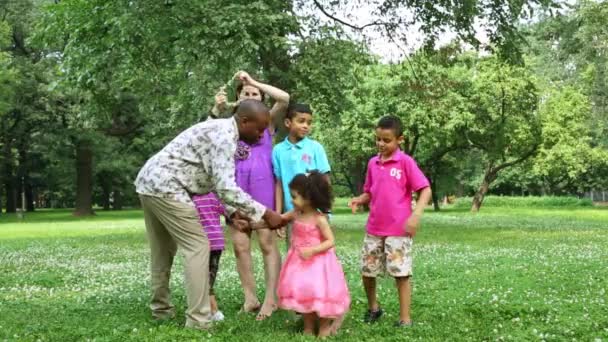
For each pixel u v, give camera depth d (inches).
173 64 727.1
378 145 225.0
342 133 1384.1
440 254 483.2
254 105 214.8
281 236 248.1
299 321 226.1
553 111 1526.8
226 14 606.9
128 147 1861.5
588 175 2292.1
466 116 1253.1
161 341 195.2
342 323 222.1
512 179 2425.0
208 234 236.1
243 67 660.1
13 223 1350.9
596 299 263.3
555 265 385.4
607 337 199.6
